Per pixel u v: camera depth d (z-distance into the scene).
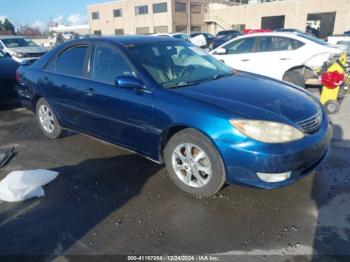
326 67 6.47
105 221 2.94
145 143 3.53
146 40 4.05
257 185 2.84
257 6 41.78
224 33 26.62
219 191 3.33
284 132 2.79
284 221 2.84
